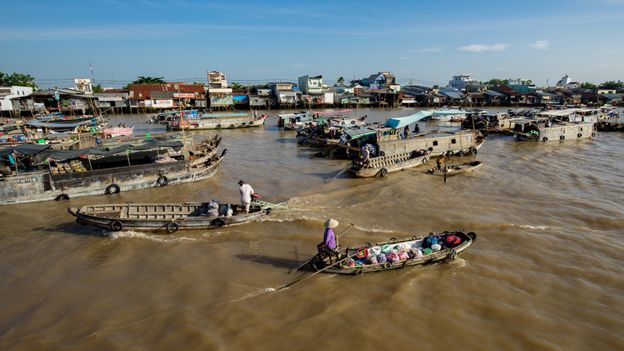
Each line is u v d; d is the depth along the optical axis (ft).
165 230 47.78
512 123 140.56
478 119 147.02
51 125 123.03
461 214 53.16
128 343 28.25
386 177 76.02
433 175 75.97
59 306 33.24
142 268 39.40
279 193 65.31
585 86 424.46
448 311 31.48
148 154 75.46
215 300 33.40
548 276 36.76
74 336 29.22
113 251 43.32
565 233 46.24
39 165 67.62
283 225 50.08
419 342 28.04
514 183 69.41
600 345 27.71
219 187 71.10
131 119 215.31
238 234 47.39
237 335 28.86
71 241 46.29
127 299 33.99
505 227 47.98
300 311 31.65
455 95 325.21
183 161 73.00
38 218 54.70
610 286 35.12
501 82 456.86
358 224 50.11
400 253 37.37
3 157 66.03
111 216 47.39
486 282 35.68
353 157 95.20
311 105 283.18
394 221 51.08
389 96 311.88
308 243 44.93
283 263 40.11
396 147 89.40
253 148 116.16
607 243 43.65
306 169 85.66
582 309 31.78
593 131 126.82
